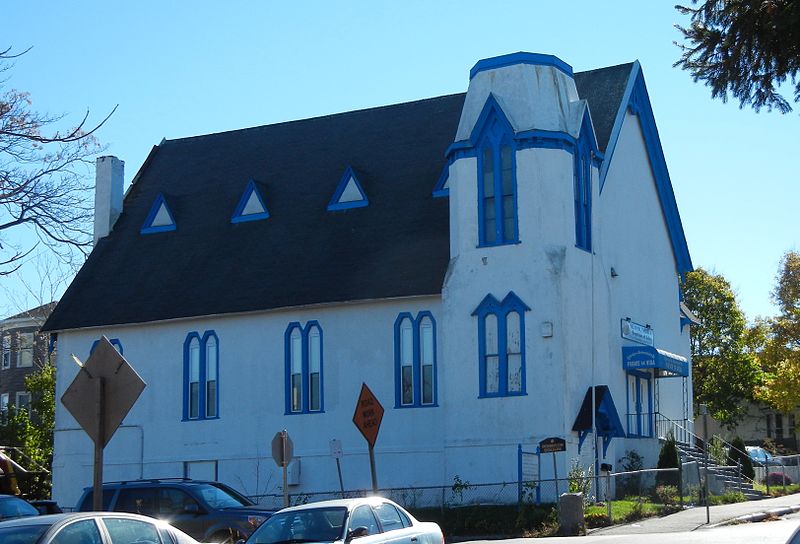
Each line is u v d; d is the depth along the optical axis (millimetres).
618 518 30141
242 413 39031
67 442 41875
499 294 34250
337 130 44875
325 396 37625
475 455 33906
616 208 39344
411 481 35719
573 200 35062
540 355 33469
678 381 44969
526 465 33062
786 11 15383
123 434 40969
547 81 35281
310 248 40188
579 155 35906
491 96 34969
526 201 34281
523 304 33812
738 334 68125
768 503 35469
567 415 33094
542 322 33562
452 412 34500
